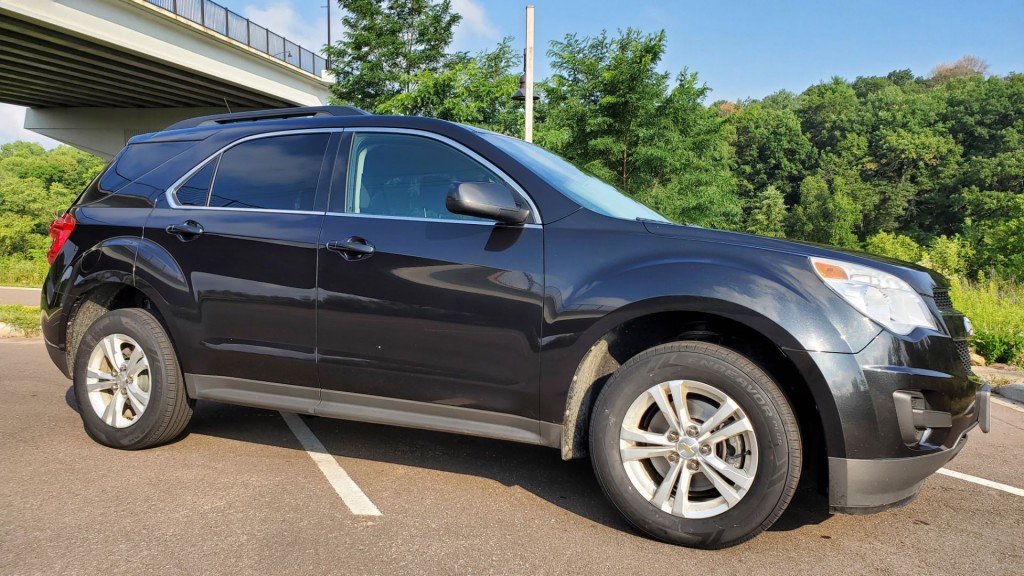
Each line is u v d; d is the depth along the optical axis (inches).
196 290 130.9
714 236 104.2
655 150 588.4
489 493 120.3
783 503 93.4
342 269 119.3
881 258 107.0
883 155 3240.7
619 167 627.2
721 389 95.7
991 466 150.2
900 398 91.8
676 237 104.8
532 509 113.3
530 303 107.1
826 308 93.8
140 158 151.0
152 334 135.0
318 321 121.1
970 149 3378.4
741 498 94.9
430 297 112.9
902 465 93.0
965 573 94.2
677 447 98.7
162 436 136.9
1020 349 285.7
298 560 92.1
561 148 623.2
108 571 87.7
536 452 145.5
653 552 97.8
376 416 118.6
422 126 124.3
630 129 612.7
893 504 95.6
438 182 120.3
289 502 113.2
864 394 91.4
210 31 1056.8
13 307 390.0
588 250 106.6
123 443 137.6
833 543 103.7
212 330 130.2
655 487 102.0
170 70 1067.9
